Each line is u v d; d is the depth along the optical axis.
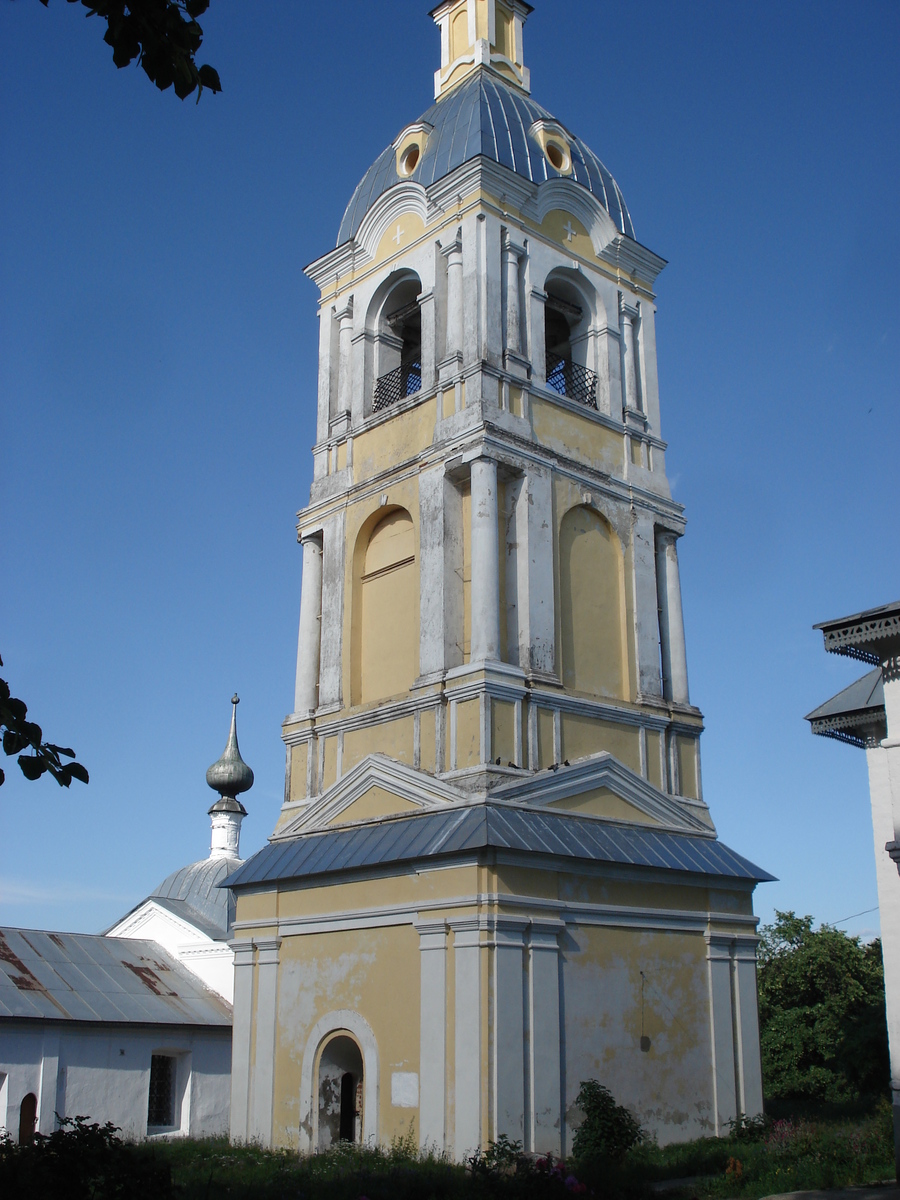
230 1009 38.53
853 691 25.31
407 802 25.97
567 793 25.78
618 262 32.56
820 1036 38.56
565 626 27.75
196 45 8.74
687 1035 25.59
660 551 31.00
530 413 28.53
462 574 27.45
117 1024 34.69
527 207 30.52
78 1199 15.30
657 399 32.28
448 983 22.88
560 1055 22.91
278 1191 19.00
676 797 28.50
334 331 32.94
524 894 23.31
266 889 27.78
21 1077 32.53
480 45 33.94
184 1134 35.56
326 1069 25.39
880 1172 20.73
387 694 28.42
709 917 26.88
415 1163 21.28
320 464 31.92
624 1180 20.09
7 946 36.97
